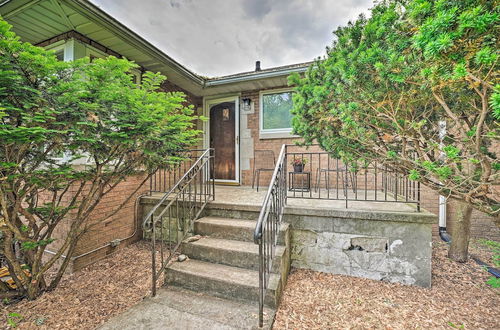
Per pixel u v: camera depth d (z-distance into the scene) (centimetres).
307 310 195
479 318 186
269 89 495
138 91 214
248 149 516
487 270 266
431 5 108
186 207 323
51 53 173
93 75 191
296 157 458
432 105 164
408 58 135
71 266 270
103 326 170
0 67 152
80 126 190
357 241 251
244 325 171
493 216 158
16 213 203
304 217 266
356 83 164
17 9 251
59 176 211
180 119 260
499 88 93
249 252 226
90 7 257
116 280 250
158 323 173
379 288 230
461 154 167
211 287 209
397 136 186
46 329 176
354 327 176
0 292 218
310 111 228
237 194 383
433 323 180
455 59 105
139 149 232
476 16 89
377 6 166
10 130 155
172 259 298
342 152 221
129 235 351
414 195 270
